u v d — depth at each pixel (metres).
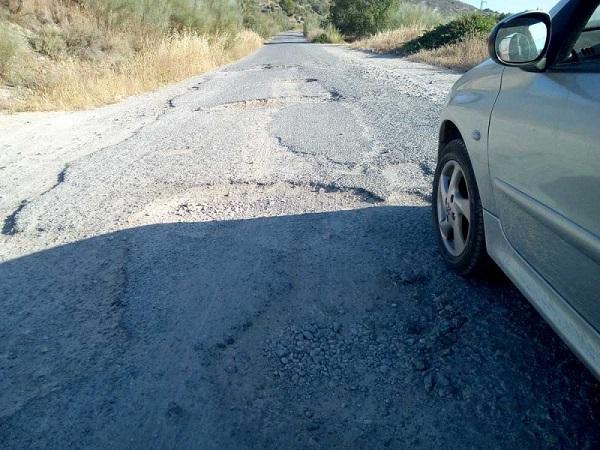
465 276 2.90
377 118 7.05
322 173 4.78
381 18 38.31
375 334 2.48
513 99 2.25
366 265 3.12
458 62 13.35
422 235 3.48
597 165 1.60
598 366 1.62
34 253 3.52
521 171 2.12
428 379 2.16
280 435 1.93
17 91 10.15
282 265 3.17
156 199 4.37
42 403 2.14
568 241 1.78
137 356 2.40
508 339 2.39
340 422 1.98
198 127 7.14
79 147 6.35
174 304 2.81
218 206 4.18
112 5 15.84
